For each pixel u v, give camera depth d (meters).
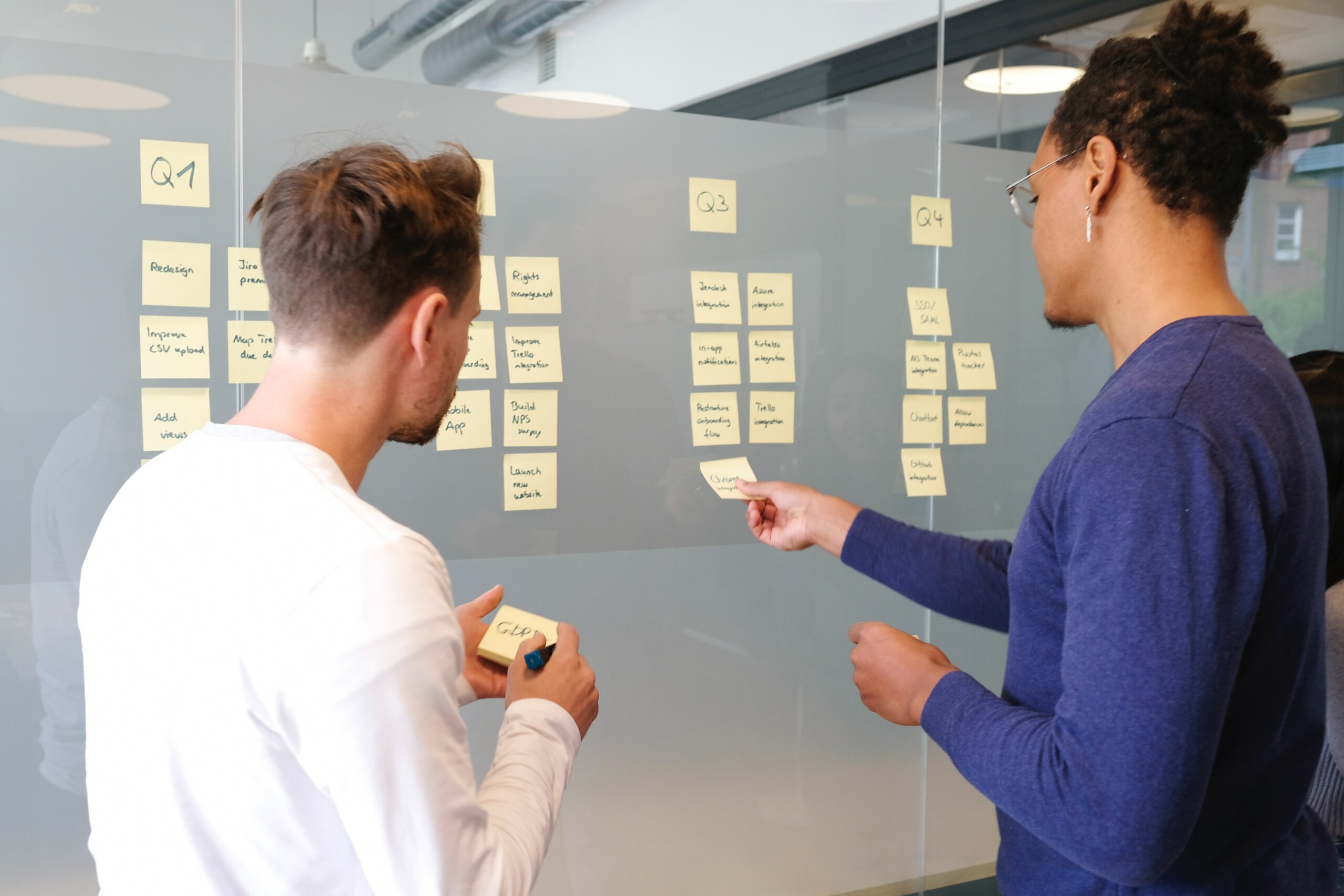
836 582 1.88
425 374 0.77
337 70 1.44
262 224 0.75
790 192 1.78
